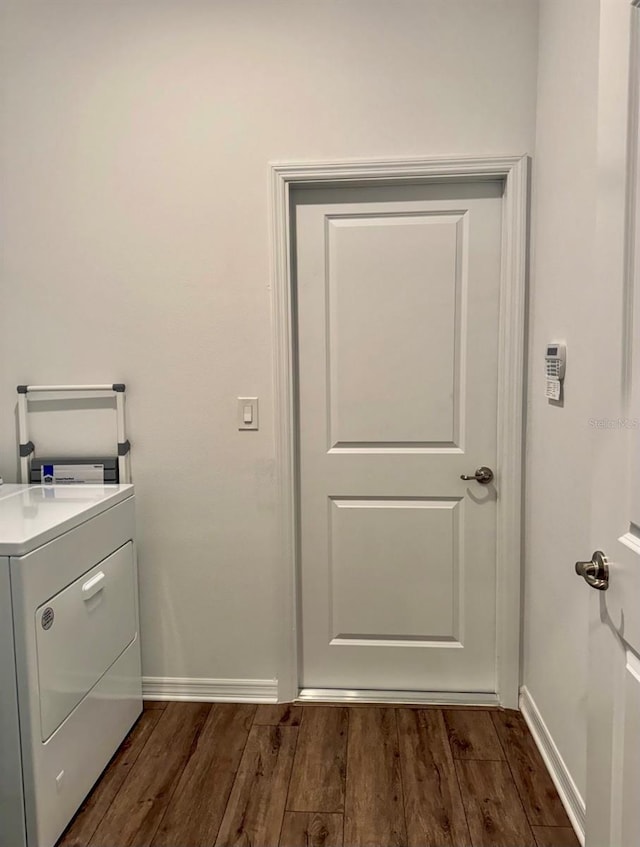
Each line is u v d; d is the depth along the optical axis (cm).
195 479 224
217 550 226
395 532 226
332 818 170
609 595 109
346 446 225
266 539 224
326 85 207
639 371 97
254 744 203
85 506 183
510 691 220
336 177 209
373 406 222
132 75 211
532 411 206
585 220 156
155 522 226
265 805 175
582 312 158
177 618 229
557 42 179
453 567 226
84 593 178
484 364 217
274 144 210
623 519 103
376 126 207
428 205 214
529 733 207
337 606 230
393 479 224
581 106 159
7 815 154
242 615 227
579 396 161
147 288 218
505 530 215
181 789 182
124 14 210
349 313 220
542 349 195
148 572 228
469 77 204
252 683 229
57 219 218
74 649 172
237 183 212
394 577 228
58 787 163
